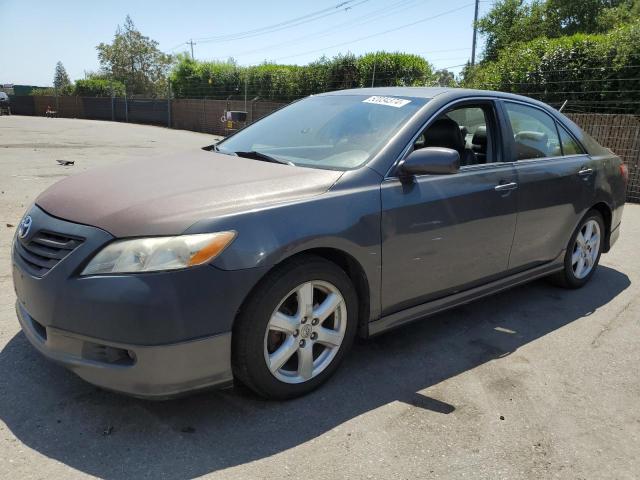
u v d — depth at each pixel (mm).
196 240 2424
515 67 13219
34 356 3180
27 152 13625
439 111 3555
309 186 2898
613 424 2855
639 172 9711
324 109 3943
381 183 3088
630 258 6074
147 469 2322
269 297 2629
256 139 3883
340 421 2742
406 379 3205
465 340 3787
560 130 4605
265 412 2779
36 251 2635
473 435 2689
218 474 2314
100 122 34062
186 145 18078
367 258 2994
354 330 3100
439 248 3379
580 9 29281
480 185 3605
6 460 2320
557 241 4449
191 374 2475
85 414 2678
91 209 2623
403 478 2354
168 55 72750
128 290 2338
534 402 3027
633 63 11133
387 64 19250
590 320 4242
